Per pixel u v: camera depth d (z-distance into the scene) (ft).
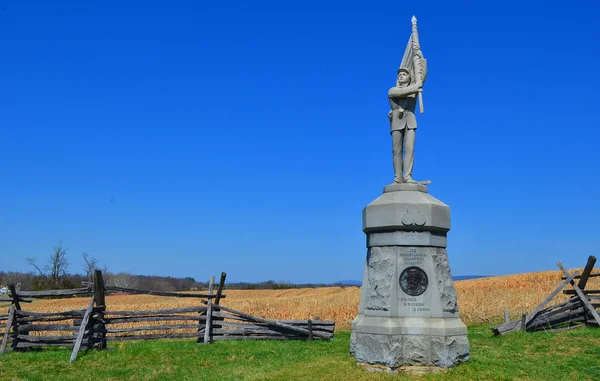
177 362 45.19
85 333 51.52
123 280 261.44
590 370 39.34
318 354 46.26
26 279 231.09
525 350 46.75
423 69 42.39
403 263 39.14
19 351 52.16
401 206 39.11
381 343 38.01
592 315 58.49
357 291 164.76
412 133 42.19
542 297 100.58
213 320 57.21
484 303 94.89
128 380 39.99
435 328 37.91
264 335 57.21
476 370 37.68
